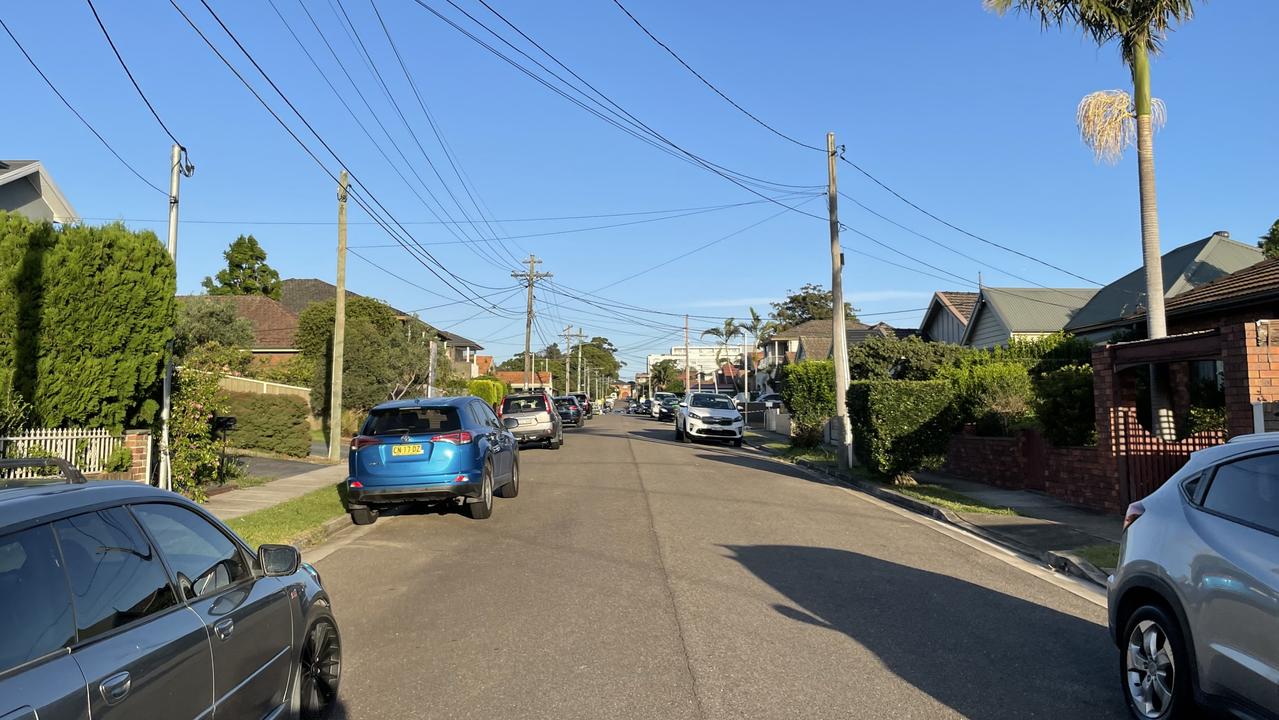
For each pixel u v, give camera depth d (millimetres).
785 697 5449
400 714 5250
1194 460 5277
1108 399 12680
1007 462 16297
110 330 12625
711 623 7145
